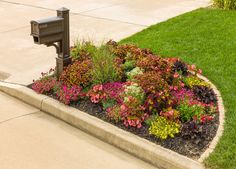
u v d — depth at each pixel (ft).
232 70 22.50
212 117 18.70
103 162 17.49
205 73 22.34
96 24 30.83
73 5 36.01
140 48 24.79
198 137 17.58
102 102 19.81
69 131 19.30
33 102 21.11
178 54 24.58
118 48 23.53
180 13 32.89
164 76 20.62
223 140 17.56
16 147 18.17
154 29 29.09
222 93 20.58
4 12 34.58
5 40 28.37
